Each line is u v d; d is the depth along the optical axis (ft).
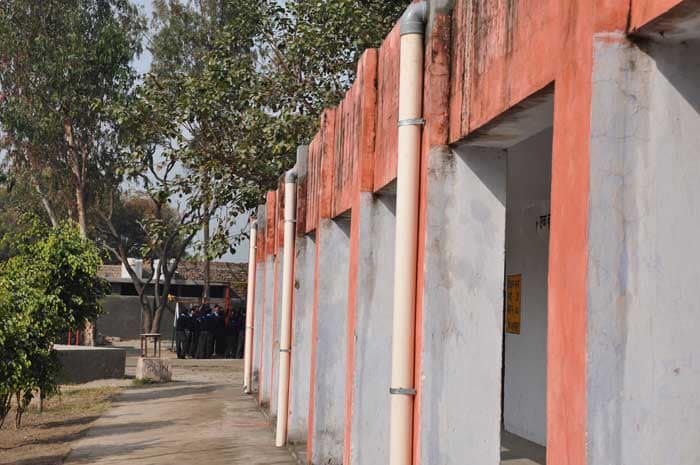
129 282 152.46
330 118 33.76
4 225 132.67
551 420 12.84
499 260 19.22
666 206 11.68
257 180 67.36
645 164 11.67
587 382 11.57
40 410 50.93
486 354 19.12
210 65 66.23
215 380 76.23
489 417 19.06
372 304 26.37
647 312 11.61
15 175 117.39
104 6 114.11
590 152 11.72
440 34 19.42
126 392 64.34
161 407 54.90
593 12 11.89
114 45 108.06
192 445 39.81
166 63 119.44
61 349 69.97
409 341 20.03
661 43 11.66
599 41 11.71
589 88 11.89
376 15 56.39
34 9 108.68
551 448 12.79
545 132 22.53
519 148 24.77
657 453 11.51
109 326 146.82
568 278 12.38
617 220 11.66
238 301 142.10
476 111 17.31
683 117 11.68
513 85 15.24
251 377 63.72
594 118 11.70
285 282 39.99
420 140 20.26
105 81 110.11
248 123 63.98
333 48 60.95
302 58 63.87
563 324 12.50
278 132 61.77
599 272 11.65
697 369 11.59
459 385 19.04
